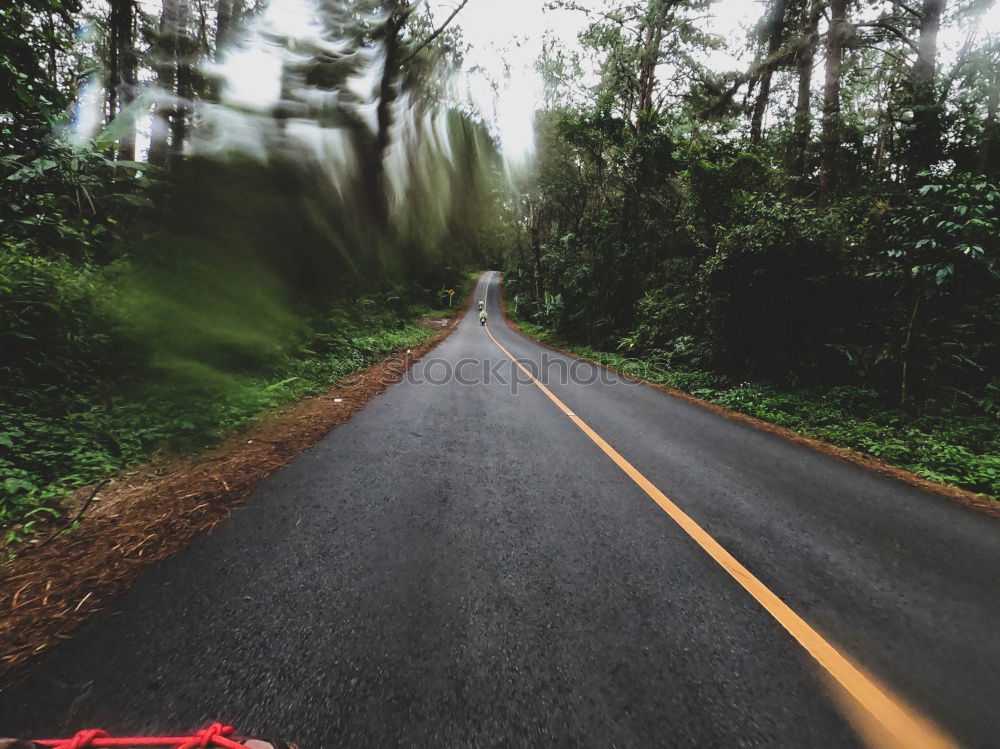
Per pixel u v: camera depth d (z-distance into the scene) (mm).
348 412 5438
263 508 2760
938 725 1396
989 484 3971
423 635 1680
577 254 21359
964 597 2154
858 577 2301
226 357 5961
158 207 7297
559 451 4262
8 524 2434
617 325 18875
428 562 2213
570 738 1280
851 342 7762
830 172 12000
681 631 1788
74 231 5613
